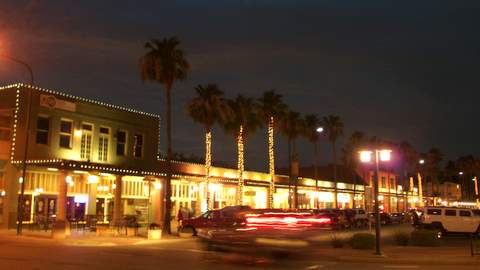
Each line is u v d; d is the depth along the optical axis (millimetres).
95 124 46875
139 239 33000
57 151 43000
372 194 30016
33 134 41188
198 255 22594
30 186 40438
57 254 21922
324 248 23516
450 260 21250
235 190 64312
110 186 47500
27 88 41250
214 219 34125
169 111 39625
